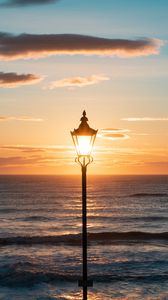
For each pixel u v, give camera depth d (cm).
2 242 3822
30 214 6731
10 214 6731
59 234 4591
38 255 3259
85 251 888
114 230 4994
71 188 15112
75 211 7231
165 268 2772
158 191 13112
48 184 18938
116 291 2244
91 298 2130
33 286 2334
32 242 3834
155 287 2316
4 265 2734
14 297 2139
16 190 13712
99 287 2316
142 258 3114
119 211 7275
